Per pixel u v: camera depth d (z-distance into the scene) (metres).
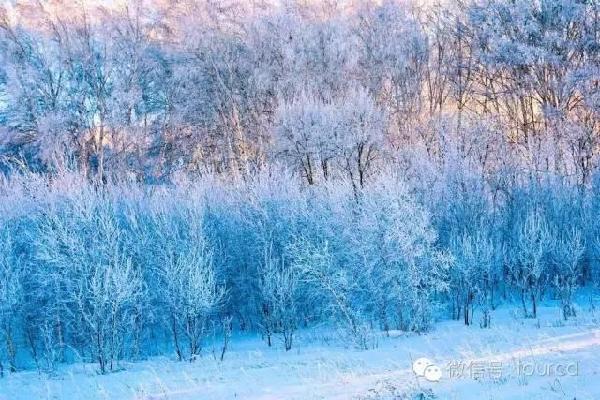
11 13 43.56
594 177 27.06
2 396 14.37
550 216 26.36
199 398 11.98
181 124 43.97
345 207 22.83
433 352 14.72
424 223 20.61
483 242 22.00
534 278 21.56
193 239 20.75
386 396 10.10
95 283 18.34
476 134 30.39
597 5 35.31
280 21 42.03
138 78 44.69
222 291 19.92
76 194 21.27
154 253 21.62
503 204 28.16
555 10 35.38
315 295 21.56
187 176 34.88
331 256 20.42
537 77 35.78
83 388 14.55
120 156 41.47
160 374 15.63
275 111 36.75
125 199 25.09
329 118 32.25
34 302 20.64
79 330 19.66
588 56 35.03
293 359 16.39
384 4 42.06
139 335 20.12
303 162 33.16
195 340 18.98
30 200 22.97
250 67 41.75
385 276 20.36
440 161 28.77
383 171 25.53
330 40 40.75
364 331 18.28
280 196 24.94
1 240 19.80
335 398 10.57
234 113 41.53
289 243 22.41
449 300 23.97
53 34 44.16
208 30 43.75
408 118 38.78
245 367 15.62
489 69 39.16
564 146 30.00
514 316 20.81
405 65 40.50
